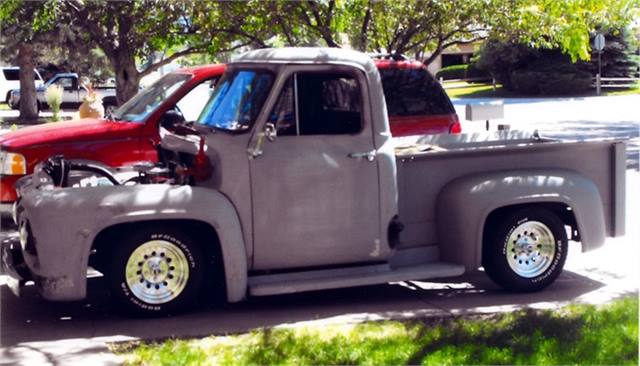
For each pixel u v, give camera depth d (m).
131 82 15.06
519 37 15.22
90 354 6.07
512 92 41.31
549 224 7.70
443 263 7.61
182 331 6.65
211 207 6.83
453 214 7.53
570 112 29.81
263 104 7.04
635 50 41.81
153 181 7.48
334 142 7.16
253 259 7.05
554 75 39.59
